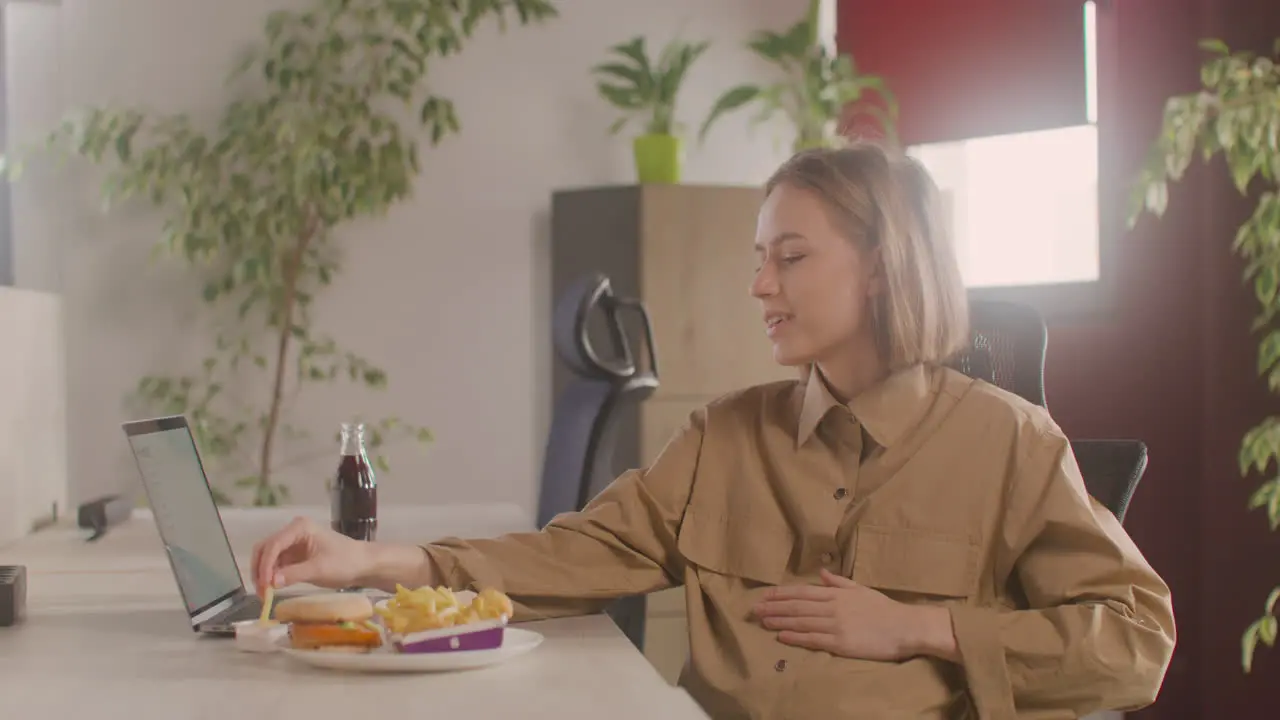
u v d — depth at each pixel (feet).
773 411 4.91
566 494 8.41
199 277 14.14
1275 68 9.44
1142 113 11.64
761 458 4.84
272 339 14.29
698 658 4.59
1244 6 10.87
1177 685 11.35
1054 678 4.14
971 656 4.19
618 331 8.94
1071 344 12.27
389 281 14.53
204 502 5.17
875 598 4.33
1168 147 9.55
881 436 4.58
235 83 14.15
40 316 8.23
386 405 14.55
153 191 13.53
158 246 13.57
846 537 4.57
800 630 4.37
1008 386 5.67
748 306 13.76
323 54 13.58
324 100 13.69
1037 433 4.55
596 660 4.02
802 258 4.59
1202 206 11.18
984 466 4.52
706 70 15.16
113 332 14.02
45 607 5.08
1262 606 10.71
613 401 8.29
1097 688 4.15
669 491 4.95
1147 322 11.57
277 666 3.93
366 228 14.47
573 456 8.43
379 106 14.40
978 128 13.39
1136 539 11.60
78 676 3.78
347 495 6.81
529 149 14.79
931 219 4.66
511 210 14.75
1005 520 4.45
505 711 3.34
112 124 13.32
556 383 14.60
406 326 14.57
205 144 13.46
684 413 13.56
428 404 14.64
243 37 14.16
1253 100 9.11
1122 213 11.78
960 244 13.66
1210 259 10.95
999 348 5.71
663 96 14.17
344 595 4.09
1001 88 13.17
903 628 4.27
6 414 7.40
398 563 4.64
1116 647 4.14
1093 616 4.17
